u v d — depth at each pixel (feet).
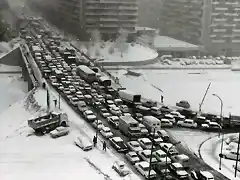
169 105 324.19
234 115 285.23
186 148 229.25
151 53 542.57
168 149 204.74
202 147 233.14
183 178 188.85
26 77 407.85
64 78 350.64
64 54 444.55
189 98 358.02
